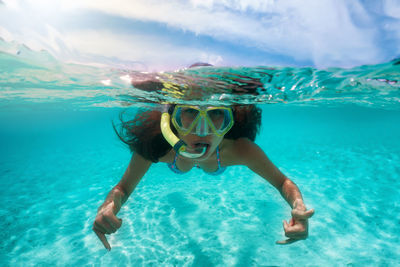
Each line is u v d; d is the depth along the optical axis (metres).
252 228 0.88
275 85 0.98
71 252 0.77
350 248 0.75
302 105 2.78
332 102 2.31
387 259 0.69
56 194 1.40
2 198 1.33
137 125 0.64
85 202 1.25
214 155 0.66
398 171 1.67
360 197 1.19
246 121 0.67
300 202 0.43
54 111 4.62
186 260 0.70
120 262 0.70
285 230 0.39
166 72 0.82
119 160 2.44
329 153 2.43
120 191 0.54
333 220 0.94
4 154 3.21
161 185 1.42
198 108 0.55
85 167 2.12
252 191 1.29
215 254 0.72
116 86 1.08
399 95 1.62
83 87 1.24
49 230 0.93
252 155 0.59
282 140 3.86
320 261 0.69
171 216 0.98
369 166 1.84
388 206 1.07
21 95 1.93
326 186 1.38
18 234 0.90
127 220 0.96
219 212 1.02
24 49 0.71
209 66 0.78
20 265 0.71
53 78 1.05
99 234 0.42
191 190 1.31
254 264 0.68
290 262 0.68
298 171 1.73
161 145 0.62
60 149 3.50
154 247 0.77
